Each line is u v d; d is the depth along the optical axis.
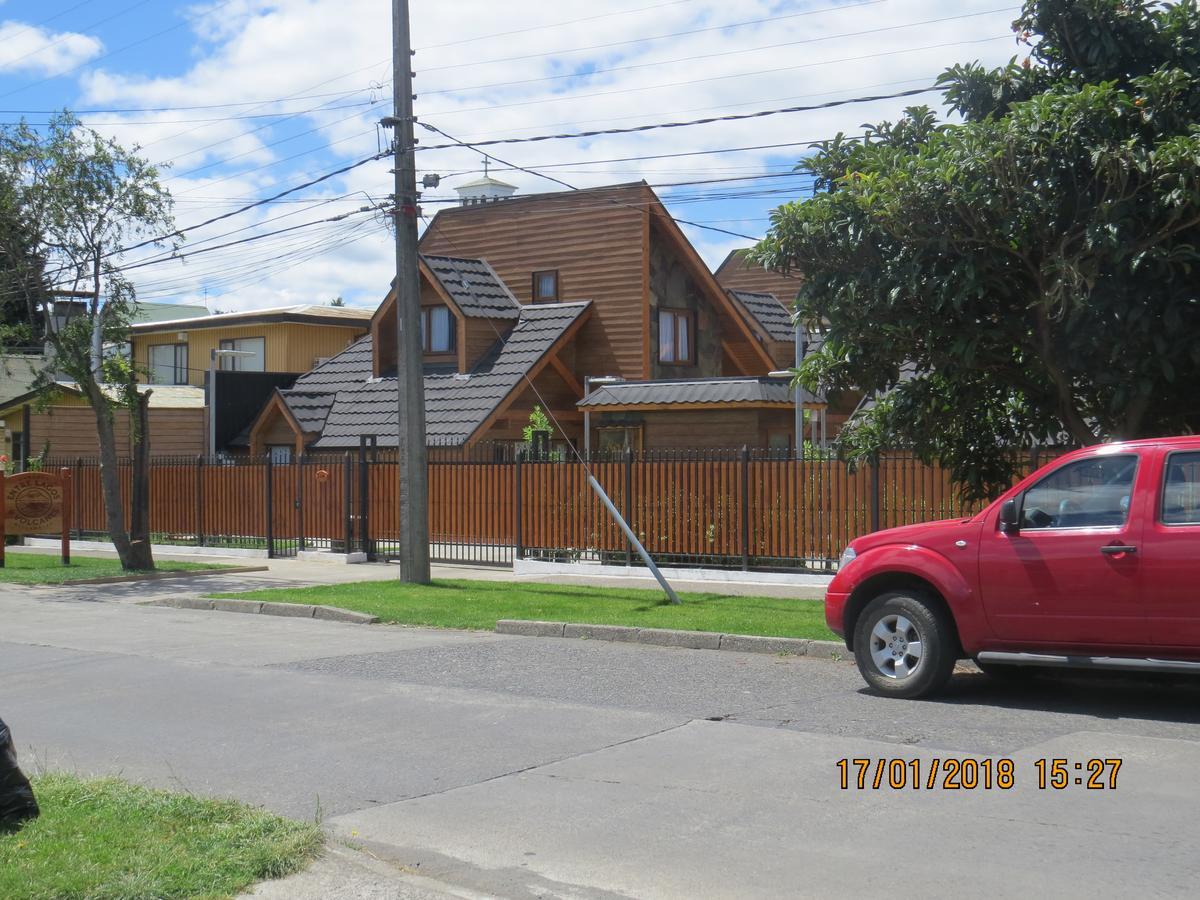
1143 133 10.62
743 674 11.38
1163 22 11.53
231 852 5.95
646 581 19.06
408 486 18.97
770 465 18.67
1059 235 10.72
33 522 24.17
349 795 7.43
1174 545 8.77
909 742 8.45
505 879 5.95
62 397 34.53
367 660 12.41
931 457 12.95
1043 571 9.25
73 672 12.05
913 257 11.07
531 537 21.56
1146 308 10.41
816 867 6.00
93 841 6.05
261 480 25.94
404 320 18.95
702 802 7.13
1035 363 11.96
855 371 12.12
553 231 32.34
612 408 27.50
